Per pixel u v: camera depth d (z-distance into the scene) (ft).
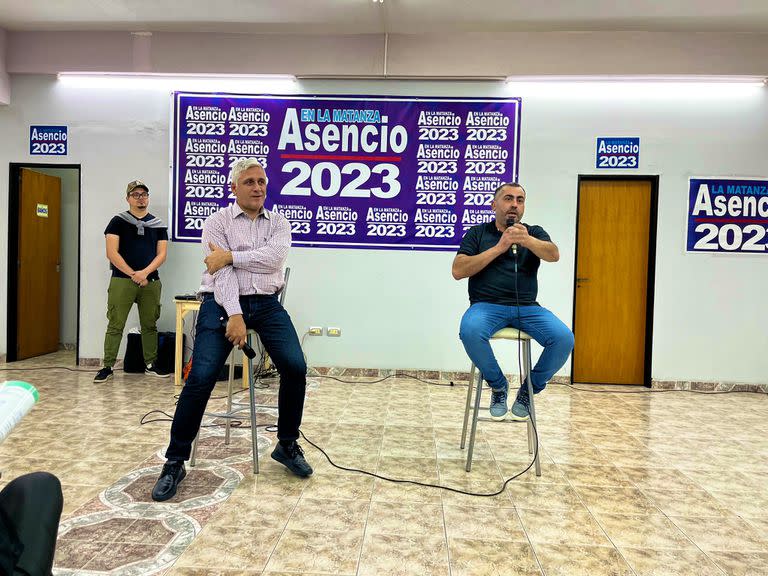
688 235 13.85
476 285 8.05
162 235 13.61
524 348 7.56
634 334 14.24
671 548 5.27
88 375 13.39
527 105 13.97
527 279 7.88
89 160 14.49
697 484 7.04
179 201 14.37
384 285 14.23
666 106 13.80
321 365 14.32
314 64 13.75
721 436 9.36
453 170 14.07
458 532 5.49
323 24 13.21
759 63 13.17
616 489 6.80
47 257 16.76
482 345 7.33
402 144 14.10
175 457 6.44
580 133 13.92
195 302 12.35
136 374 13.52
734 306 13.83
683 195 13.83
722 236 13.82
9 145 14.65
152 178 14.46
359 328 14.26
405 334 14.20
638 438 9.14
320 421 9.77
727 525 5.83
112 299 12.90
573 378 14.30
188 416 6.42
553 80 13.75
